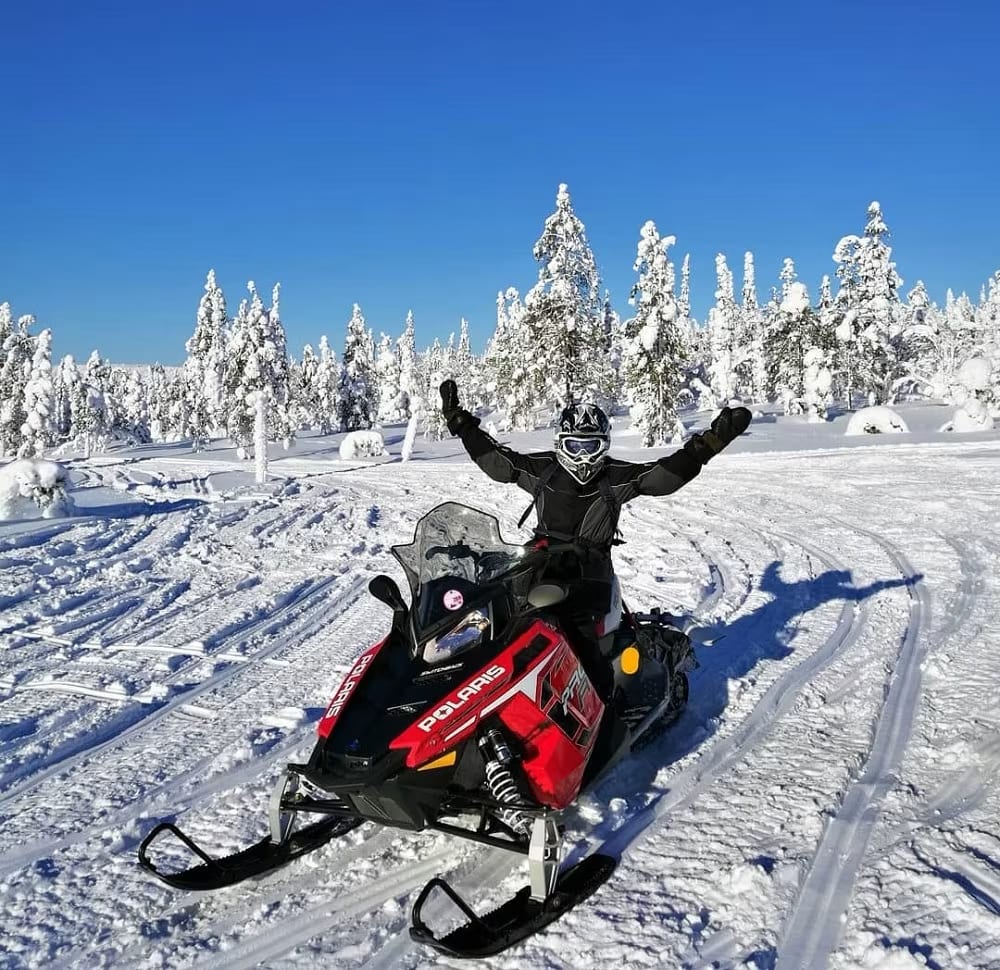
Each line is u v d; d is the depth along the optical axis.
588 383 41.44
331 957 3.00
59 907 3.38
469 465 28.12
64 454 70.69
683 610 7.69
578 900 3.21
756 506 13.95
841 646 6.38
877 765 4.31
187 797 4.36
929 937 2.87
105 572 10.06
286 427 55.94
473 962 2.94
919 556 9.43
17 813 4.25
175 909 3.34
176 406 88.44
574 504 4.22
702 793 4.12
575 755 3.58
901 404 54.09
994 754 4.27
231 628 7.67
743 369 78.69
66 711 5.64
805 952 2.88
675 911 3.15
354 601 8.71
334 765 3.27
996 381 38.59
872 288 46.00
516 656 3.55
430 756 3.20
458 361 111.25
